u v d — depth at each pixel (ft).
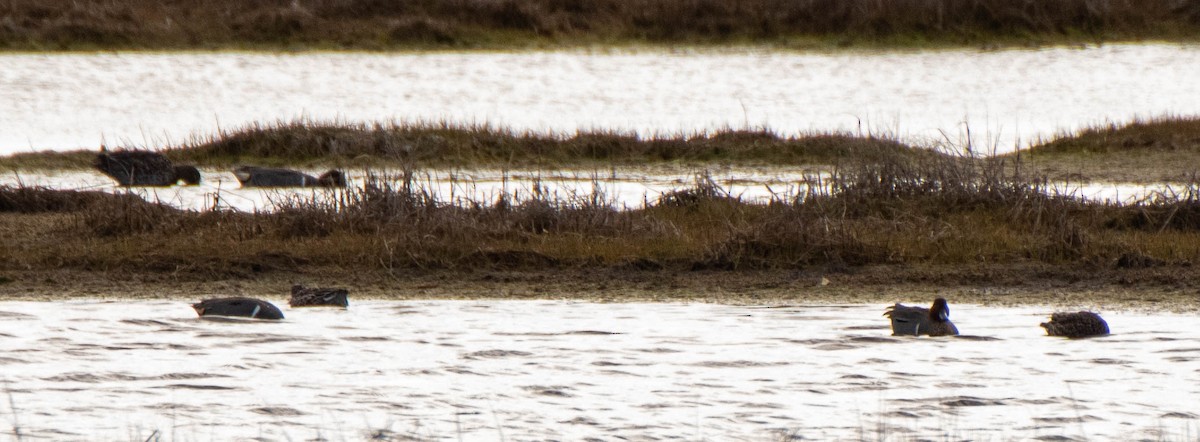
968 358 133.18
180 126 401.90
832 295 170.40
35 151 333.42
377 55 536.83
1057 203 213.66
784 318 155.22
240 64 511.81
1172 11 590.55
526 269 184.55
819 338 143.23
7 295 167.32
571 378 126.00
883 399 118.21
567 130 388.57
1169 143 342.64
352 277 180.14
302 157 328.90
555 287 174.91
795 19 572.10
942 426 110.73
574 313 158.30
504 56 537.24
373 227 201.57
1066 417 112.27
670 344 139.85
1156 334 144.36
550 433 109.19
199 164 327.47
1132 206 214.69
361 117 416.67
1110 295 169.27
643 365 130.93
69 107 428.15
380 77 493.36
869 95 467.52
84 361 131.75
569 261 186.60
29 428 110.63
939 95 468.34
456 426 111.45
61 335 143.02
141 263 183.52
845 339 142.41
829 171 264.72
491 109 436.35
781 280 178.70
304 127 342.64
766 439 107.65
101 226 203.62
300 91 466.29
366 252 188.14
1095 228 205.77
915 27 566.77
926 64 526.16
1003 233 199.31
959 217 209.56
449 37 554.46
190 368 129.08
